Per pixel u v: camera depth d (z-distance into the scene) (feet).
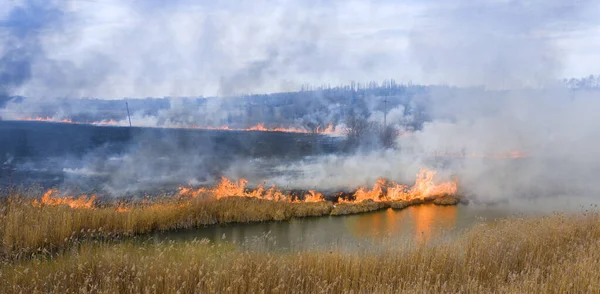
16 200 51.62
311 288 29.12
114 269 29.48
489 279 31.19
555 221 44.39
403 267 31.99
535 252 35.73
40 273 29.94
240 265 29.84
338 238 51.72
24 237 40.11
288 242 49.67
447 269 32.35
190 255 34.42
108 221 51.03
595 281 27.61
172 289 26.68
